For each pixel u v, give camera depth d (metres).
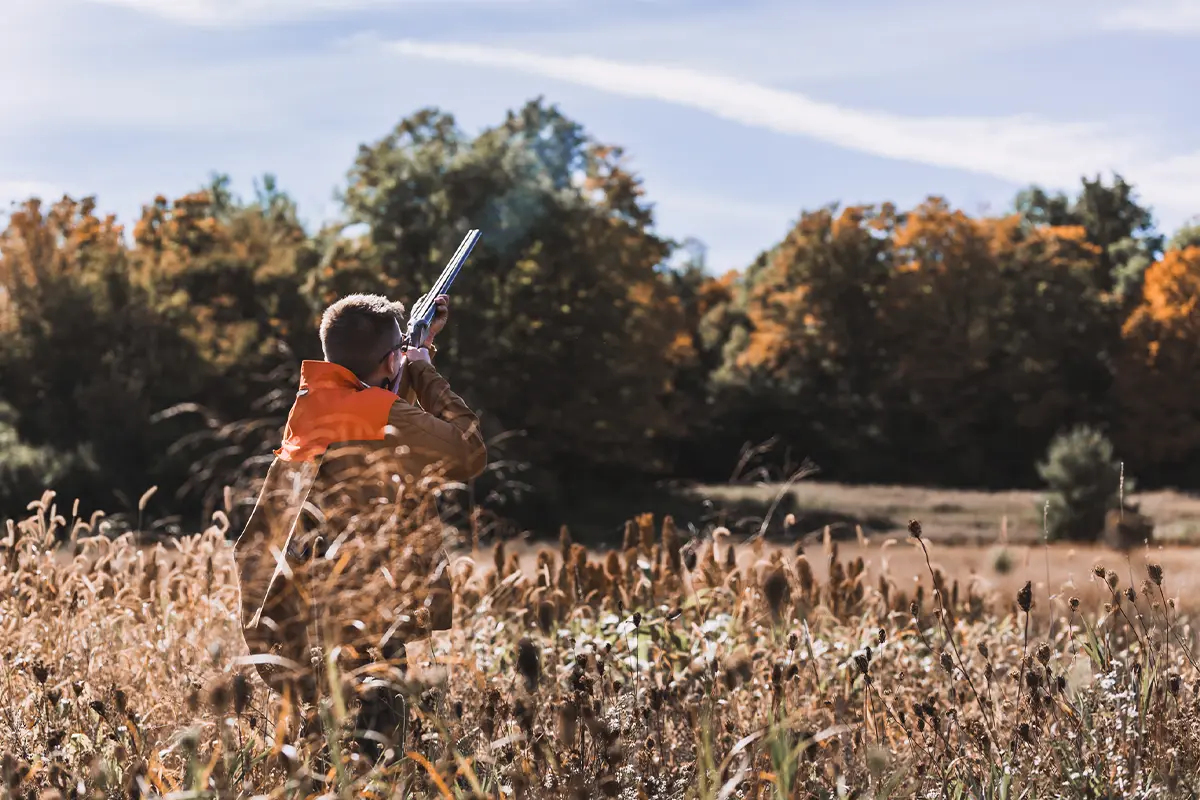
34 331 41.62
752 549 5.34
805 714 3.13
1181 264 71.69
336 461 2.97
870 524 43.69
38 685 2.98
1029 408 71.62
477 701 3.28
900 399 71.81
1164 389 71.25
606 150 54.66
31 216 43.62
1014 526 41.41
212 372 42.41
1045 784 2.70
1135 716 2.87
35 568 4.32
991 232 75.81
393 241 45.16
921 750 2.94
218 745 2.32
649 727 3.07
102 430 38.00
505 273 45.53
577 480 47.06
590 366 45.44
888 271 73.88
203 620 4.03
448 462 3.05
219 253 54.06
